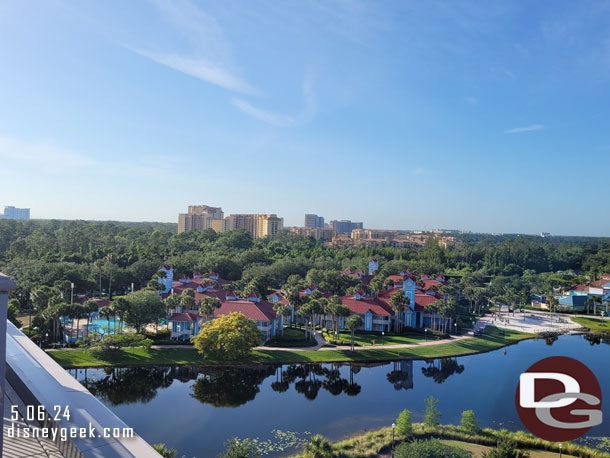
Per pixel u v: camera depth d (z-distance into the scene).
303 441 57.44
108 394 72.25
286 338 107.31
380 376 88.00
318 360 95.19
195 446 55.09
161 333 104.06
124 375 81.56
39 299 98.56
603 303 172.12
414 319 132.12
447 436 58.09
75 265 146.62
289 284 147.12
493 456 47.91
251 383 81.00
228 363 89.56
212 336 88.69
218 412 66.75
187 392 74.88
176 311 115.19
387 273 199.38
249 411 67.62
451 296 141.88
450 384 84.06
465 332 128.62
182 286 138.88
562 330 138.50
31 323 96.50
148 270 160.00
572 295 178.25
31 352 20.88
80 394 16.61
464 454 45.50
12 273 130.88
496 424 65.44
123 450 12.94
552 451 54.84
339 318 123.00
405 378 87.31
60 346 88.62
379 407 71.06
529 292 195.88
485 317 157.50
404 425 58.25
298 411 68.25
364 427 62.75
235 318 91.62
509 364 99.38
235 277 177.62
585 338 132.38
